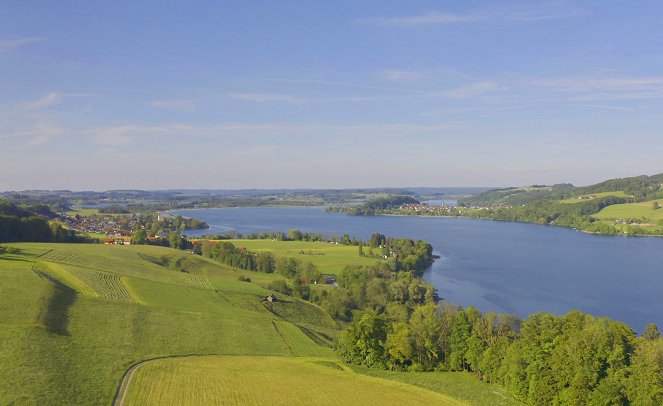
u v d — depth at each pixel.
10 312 94.00
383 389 83.19
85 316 103.44
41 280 117.00
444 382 90.88
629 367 75.56
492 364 90.88
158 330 105.44
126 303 119.50
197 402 70.12
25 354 76.75
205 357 95.44
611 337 83.12
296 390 78.62
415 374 97.69
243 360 96.44
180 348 97.94
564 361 78.44
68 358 79.81
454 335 102.31
